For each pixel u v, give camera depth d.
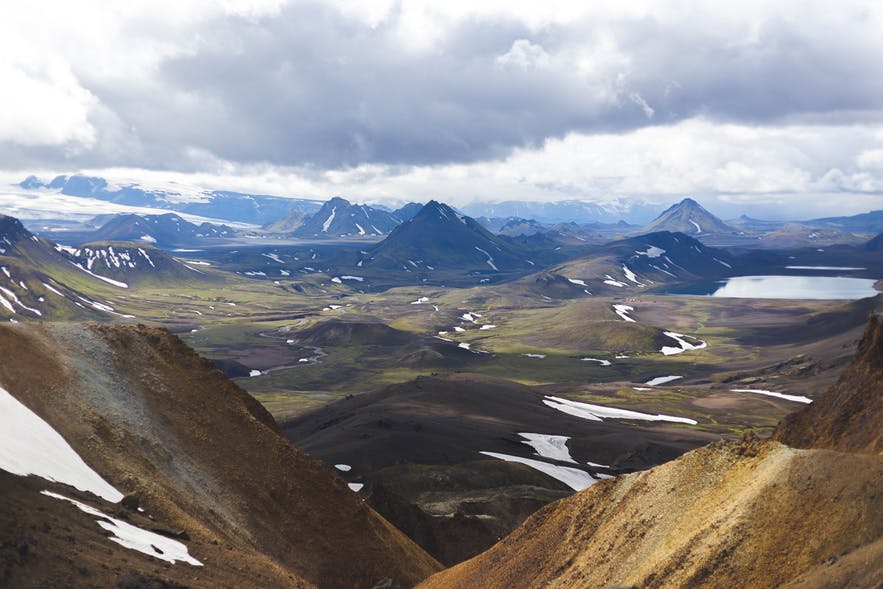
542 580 57.97
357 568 73.56
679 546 45.59
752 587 39.53
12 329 70.69
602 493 60.50
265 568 57.00
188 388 80.06
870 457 41.53
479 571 66.69
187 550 52.78
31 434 55.94
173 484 65.00
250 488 73.62
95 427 64.12
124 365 76.12
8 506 42.69
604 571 51.81
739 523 43.28
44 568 37.97
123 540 47.44
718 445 53.38
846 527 38.56
